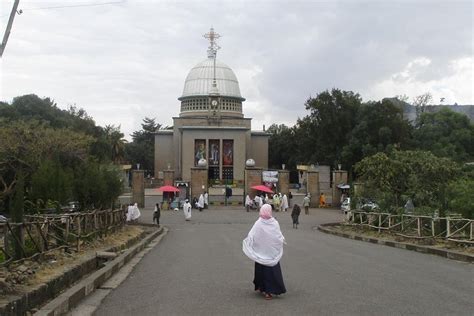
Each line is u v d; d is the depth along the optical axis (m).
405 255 17.80
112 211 23.06
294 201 66.25
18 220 11.78
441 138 76.19
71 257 13.52
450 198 26.53
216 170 94.12
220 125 99.25
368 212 29.38
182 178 92.88
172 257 17.53
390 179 30.70
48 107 75.44
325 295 10.09
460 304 9.18
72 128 68.69
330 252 18.55
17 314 7.73
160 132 102.31
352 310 8.73
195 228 35.31
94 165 23.94
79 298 9.95
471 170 42.31
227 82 107.75
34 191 18.44
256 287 10.33
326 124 79.75
